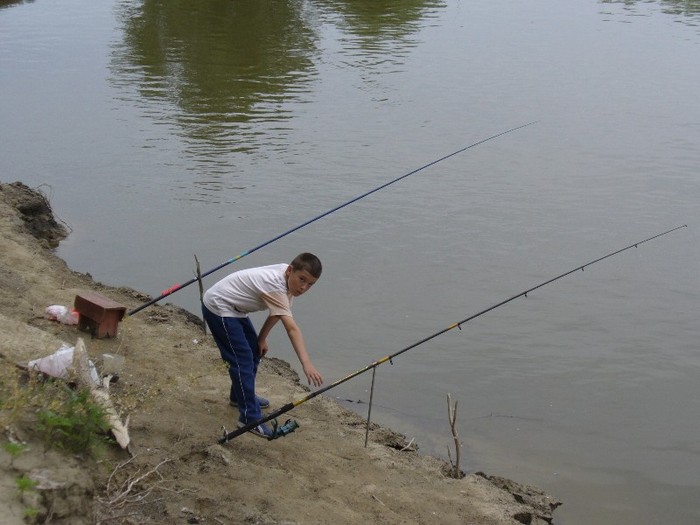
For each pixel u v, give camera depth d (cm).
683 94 1739
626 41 2167
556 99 1695
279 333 916
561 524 639
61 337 674
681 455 748
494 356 895
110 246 1098
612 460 735
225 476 534
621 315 981
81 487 391
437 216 1201
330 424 688
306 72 1866
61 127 1519
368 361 877
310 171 1329
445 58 1986
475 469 701
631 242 1141
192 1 2606
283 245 1114
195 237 1129
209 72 1873
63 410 451
